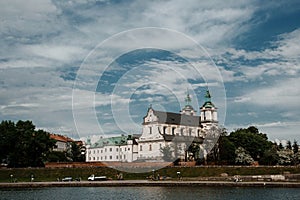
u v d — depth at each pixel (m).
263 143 101.62
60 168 81.62
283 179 66.81
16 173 80.56
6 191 56.97
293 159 95.00
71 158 124.94
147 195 48.22
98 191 54.09
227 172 76.06
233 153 89.19
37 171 81.50
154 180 67.75
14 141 88.75
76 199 45.72
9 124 91.00
